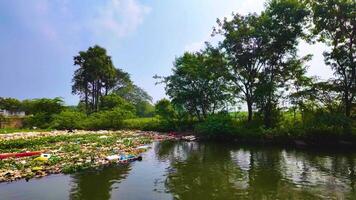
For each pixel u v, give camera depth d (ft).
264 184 49.60
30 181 50.39
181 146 101.09
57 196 42.68
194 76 143.54
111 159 69.36
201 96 146.30
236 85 131.64
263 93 115.34
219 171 59.72
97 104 248.11
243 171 59.82
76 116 178.50
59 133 136.05
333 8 106.83
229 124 117.80
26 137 112.57
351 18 104.94
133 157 72.23
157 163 67.92
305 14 114.32
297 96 115.75
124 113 184.14
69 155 72.49
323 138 97.96
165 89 154.81
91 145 92.27
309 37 119.44
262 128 111.45
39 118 185.16
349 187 47.80
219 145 103.86
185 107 151.64
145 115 298.15
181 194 44.09
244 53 122.21
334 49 108.27
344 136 96.89
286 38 116.26
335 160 71.82
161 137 127.65
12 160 65.87
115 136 122.72
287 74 121.08
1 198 41.73
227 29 126.00
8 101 273.33
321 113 109.81
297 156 78.28
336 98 111.14
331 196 43.01
